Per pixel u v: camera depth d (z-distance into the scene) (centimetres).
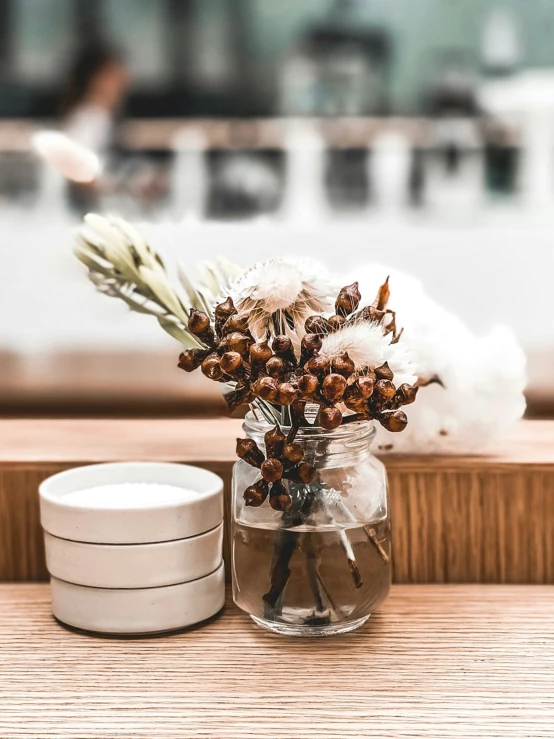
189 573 61
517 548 67
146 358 92
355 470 59
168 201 131
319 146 130
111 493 64
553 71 132
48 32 138
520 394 65
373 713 55
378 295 60
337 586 59
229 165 132
